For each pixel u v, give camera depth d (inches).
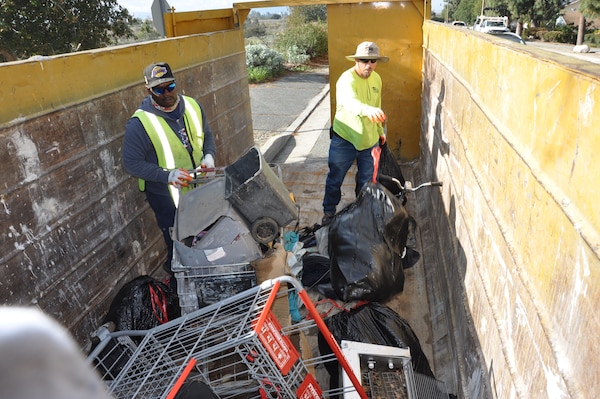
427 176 222.8
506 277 81.9
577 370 51.9
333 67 282.7
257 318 88.5
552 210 61.3
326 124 410.3
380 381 104.9
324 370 128.1
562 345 56.4
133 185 155.9
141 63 160.9
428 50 241.3
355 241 142.9
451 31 163.9
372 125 186.5
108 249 140.9
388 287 139.1
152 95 138.9
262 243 116.9
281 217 116.5
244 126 283.9
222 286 113.6
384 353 109.2
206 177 138.1
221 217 114.0
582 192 52.3
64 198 121.3
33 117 110.1
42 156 113.3
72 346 10.8
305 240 186.2
